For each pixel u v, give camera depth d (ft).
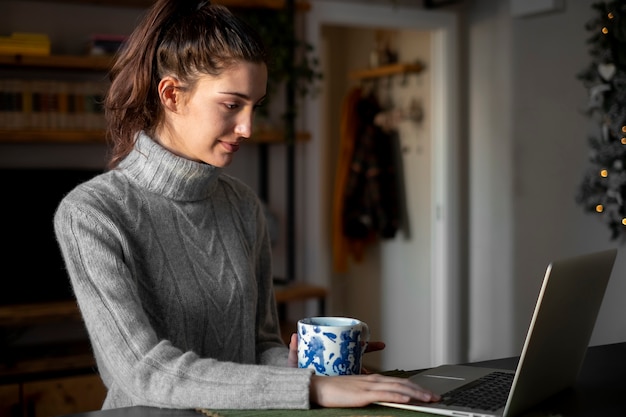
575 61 13.10
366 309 18.04
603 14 11.97
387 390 3.98
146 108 4.91
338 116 18.69
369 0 14.34
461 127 15.49
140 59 4.84
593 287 4.41
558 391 4.48
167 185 4.98
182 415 3.99
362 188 16.89
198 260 5.09
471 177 15.38
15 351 11.39
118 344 4.27
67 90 11.37
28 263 11.62
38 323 10.88
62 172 11.83
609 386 4.68
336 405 3.98
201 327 5.04
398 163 16.98
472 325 15.46
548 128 13.65
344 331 4.16
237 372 4.08
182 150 5.00
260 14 12.67
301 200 13.76
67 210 4.68
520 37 14.17
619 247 12.43
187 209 5.10
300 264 13.83
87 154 12.22
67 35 11.98
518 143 14.30
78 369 11.10
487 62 14.92
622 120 11.85
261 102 4.85
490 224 14.96
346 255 17.35
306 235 13.83
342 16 13.99
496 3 14.65
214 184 5.32
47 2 11.82
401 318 16.96
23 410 10.68
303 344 4.24
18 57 10.86
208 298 5.06
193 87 4.66
